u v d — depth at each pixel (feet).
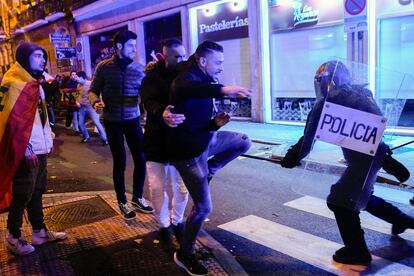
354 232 12.39
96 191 21.76
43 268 13.15
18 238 13.99
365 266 12.48
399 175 12.92
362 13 31.14
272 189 20.74
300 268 12.66
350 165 11.80
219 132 13.17
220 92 10.23
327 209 17.42
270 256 13.57
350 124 11.39
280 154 27.22
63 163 30.68
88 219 17.12
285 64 40.60
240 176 23.50
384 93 11.96
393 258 12.88
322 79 11.57
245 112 44.88
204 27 48.29
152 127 13.56
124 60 16.14
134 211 17.58
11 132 12.80
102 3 61.21
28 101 13.03
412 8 30.71
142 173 17.29
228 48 46.01
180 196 14.33
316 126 11.84
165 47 13.28
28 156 13.26
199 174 11.52
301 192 14.40
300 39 38.86
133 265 13.14
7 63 116.47
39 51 13.34
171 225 15.38
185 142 11.18
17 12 102.27
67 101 45.01
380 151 11.68
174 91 10.82
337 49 36.22
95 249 14.34
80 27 75.25
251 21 41.88
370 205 13.44
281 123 41.19
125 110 16.29
